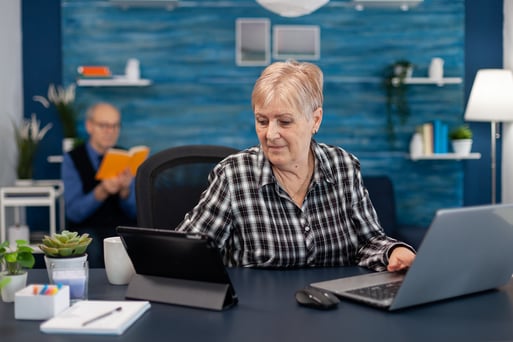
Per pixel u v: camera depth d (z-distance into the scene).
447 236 1.36
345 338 1.24
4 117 4.69
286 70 1.76
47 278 1.76
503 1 5.09
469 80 5.14
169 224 2.10
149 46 4.98
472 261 1.47
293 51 5.01
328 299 1.44
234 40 5.01
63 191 4.64
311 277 1.74
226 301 1.46
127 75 4.86
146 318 1.39
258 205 1.90
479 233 1.42
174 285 1.52
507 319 1.37
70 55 4.94
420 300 1.44
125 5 4.85
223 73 5.02
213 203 1.90
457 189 5.12
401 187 5.11
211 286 1.47
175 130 5.02
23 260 1.57
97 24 4.95
